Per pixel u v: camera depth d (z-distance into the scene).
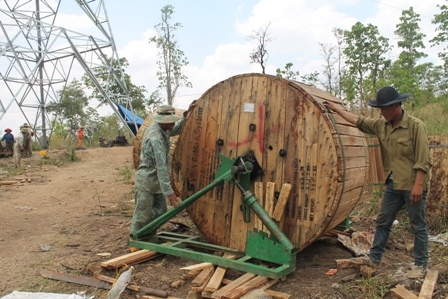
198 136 5.45
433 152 6.72
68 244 6.07
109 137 36.00
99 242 6.12
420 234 4.44
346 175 4.46
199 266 4.61
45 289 4.52
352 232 5.97
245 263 4.47
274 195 4.77
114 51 22.91
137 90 37.62
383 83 17.66
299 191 4.64
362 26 22.28
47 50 20.98
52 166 17.50
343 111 4.64
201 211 5.46
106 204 9.20
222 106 5.24
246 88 5.04
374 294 4.05
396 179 4.40
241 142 5.06
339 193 4.38
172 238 5.63
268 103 4.86
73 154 20.39
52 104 28.41
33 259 5.43
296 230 4.66
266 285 4.26
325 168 4.46
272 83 4.83
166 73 33.75
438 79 27.20
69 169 16.75
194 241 5.47
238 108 5.10
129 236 5.89
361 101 15.62
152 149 5.37
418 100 18.05
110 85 35.72
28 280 4.75
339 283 4.38
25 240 6.39
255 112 4.95
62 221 7.59
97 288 4.50
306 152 4.59
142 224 5.51
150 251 5.23
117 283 4.16
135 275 4.71
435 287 4.16
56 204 9.42
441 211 6.64
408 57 25.95
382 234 4.64
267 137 4.86
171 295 4.27
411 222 4.45
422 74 27.16
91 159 20.86
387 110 4.31
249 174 4.86
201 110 5.43
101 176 14.26
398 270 4.50
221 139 5.24
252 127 4.96
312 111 4.55
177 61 34.22
